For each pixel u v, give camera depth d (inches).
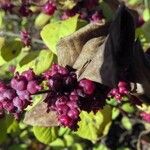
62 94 9.5
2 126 13.2
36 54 12.6
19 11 15.7
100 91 9.7
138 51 9.9
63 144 19.8
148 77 9.9
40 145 22.6
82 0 14.1
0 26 14.7
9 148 22.3
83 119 13.3
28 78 9.7
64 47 10.2
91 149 21.5
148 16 16.9
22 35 13.7
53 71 9.7
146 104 11.5
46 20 15.4
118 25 9.6
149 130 17.2
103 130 13.7
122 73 9.8
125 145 22.5
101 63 9.3
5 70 15.0
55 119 10.7
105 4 14.5
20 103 9.8
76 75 9.6
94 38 10.1
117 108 16.4
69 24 12.3
